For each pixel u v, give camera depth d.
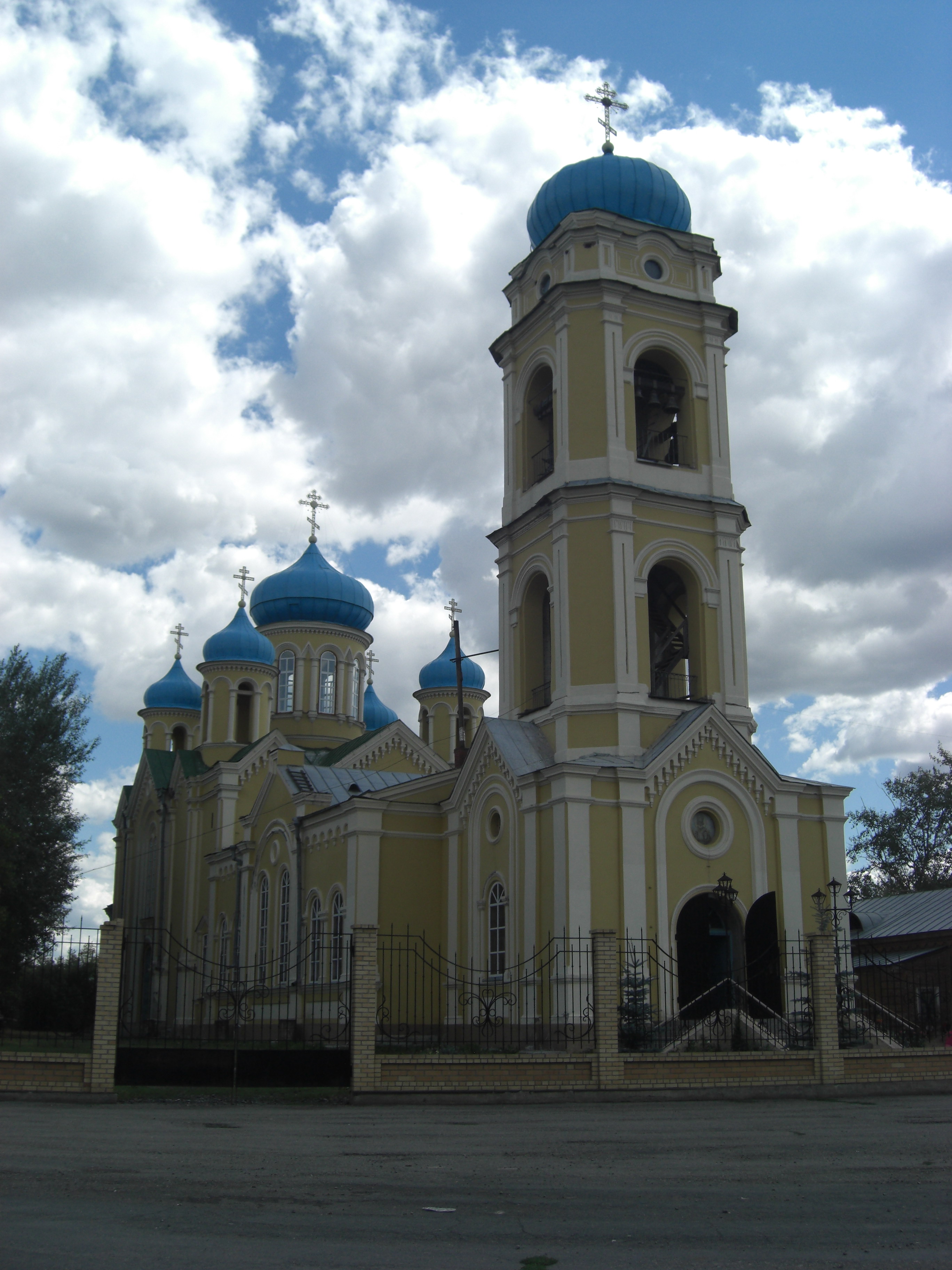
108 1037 21.47
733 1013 28.09
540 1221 10.22
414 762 52.66
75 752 49.47
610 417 34.91
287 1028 38.81
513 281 39.34
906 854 61.41
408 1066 21.70
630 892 30.42
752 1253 8.98
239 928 46.25
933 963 37.62
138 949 58.78
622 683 32.97
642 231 36.88
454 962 35.38
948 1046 28.30
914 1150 15.11
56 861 46.94
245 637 56.75
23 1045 25.16
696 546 35.28
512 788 33.12
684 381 36.91
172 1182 12.11
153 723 66.94
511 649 36.91
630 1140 16.03
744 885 32.09
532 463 37.97
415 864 37.16
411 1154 14.53
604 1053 22.44
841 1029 27.33
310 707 59.12
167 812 56.66
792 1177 12.79
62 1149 14.56
